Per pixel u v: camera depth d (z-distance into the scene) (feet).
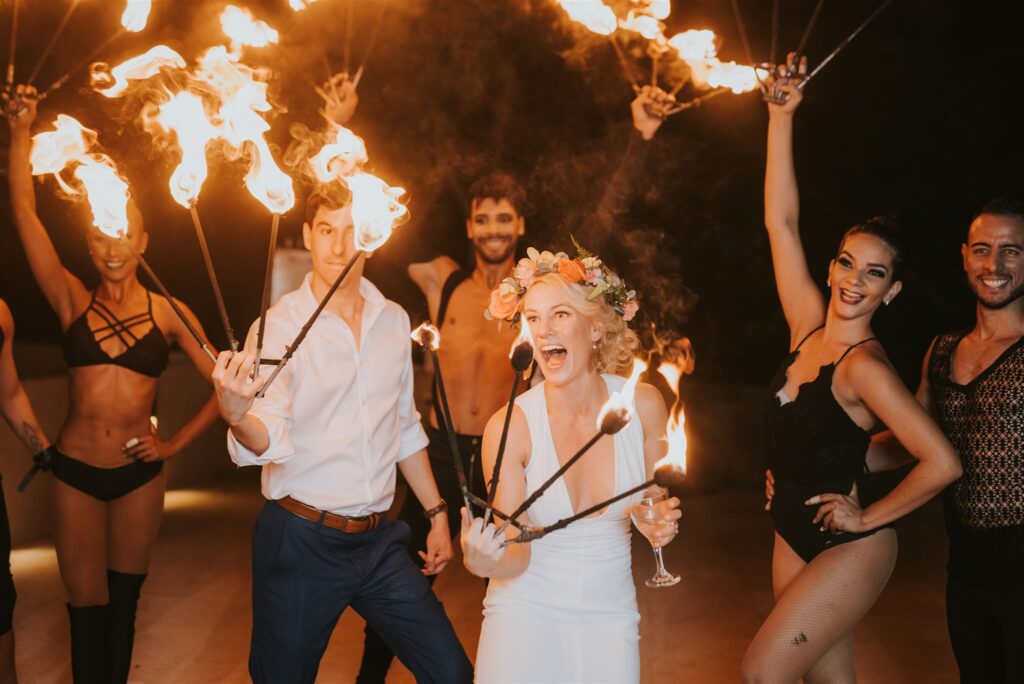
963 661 12.41
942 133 45.91
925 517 28.84
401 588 11.99
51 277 15.47
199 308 46.42
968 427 12.23
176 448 15.53
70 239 39.96
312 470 11.81
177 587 21.18
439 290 17.38
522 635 10.30
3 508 12.95
